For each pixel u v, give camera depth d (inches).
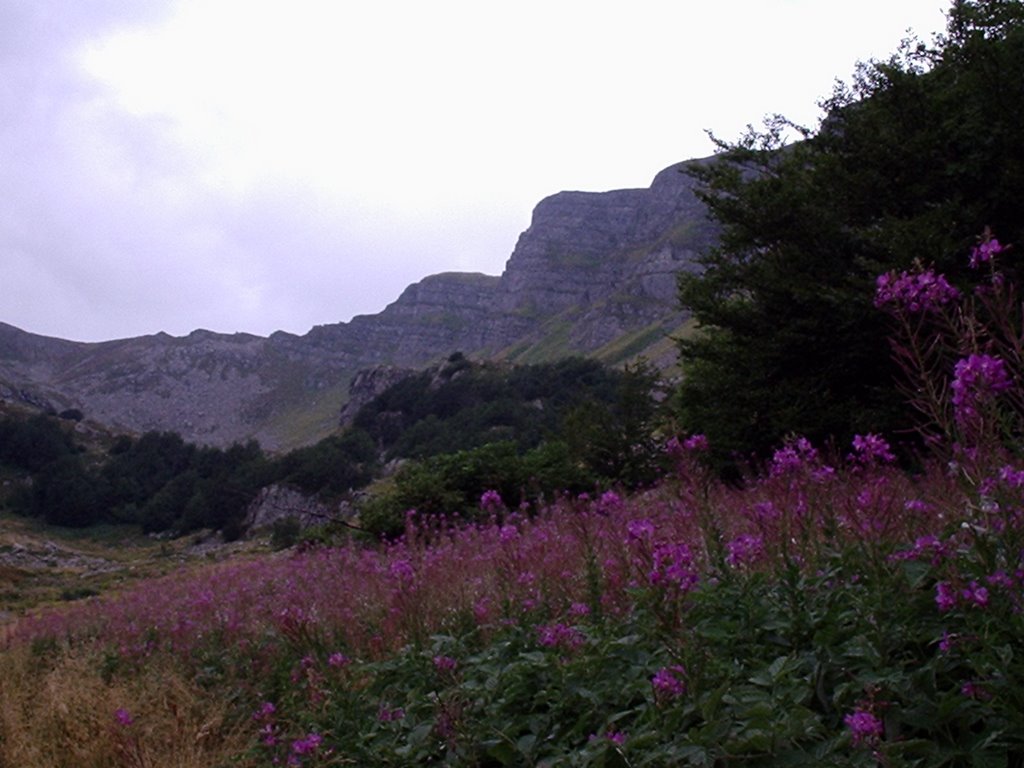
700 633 175.0
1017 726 134.0
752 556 199.5
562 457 847.7
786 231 688.4
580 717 180.7
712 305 705.0
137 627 428.5
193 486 4303.6
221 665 330.0
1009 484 145.8
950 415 167.2
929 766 136.9
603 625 213.8
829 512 193.3
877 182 665.6
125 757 245.1
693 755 148.5
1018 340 154.6
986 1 692.1
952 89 660.1
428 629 268.5
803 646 172.9
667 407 932.0
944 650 147.7
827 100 731.4
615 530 279.4
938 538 169.5
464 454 818.2
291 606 335.0
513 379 4852.4
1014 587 141.4
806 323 637.9
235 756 241.1
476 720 202.7
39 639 455.2
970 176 619.2
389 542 598.9
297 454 3631.9
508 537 307.4
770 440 652.7
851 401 617.9
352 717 222.8
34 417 5649.6
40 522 4298.7
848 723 136.6
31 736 269.4
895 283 169.8
